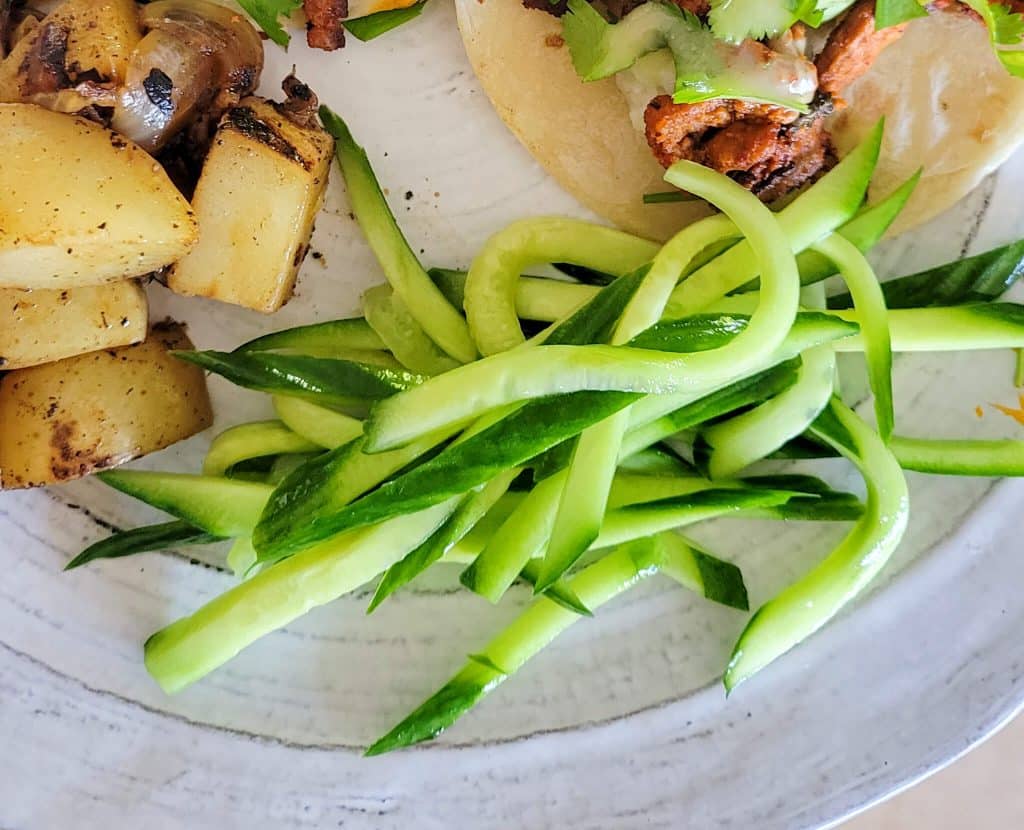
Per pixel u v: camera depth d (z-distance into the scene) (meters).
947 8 0.19
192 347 0.21
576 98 0.20
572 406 0.18
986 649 0.19
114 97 0.18
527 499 0.19
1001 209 0.20
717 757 0.20
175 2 0.19
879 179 0.20
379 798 0.20
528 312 0.20
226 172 0.19
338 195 0.20
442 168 0.20
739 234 0.19
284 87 0.19
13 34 0.19
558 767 0.20
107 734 0.20
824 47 0.18
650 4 0.18
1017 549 0.20
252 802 0.20
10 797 0.20
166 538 0.20
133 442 0.20
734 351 0.18
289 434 0.20
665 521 0.19
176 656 0.19
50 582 0.20
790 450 0.20
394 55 0.20
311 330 0.20
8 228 0.17
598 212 0.20
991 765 0.22
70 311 0.19
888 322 0.19
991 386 0.20
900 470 0.19
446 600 0.20
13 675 0.20
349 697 0.20
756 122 0.18
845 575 0.19
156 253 0.18
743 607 0.20
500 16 0.20
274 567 0.19
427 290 0.20
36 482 0.19
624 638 0.20
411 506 0.18
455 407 0.18
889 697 0.20
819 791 0.20
